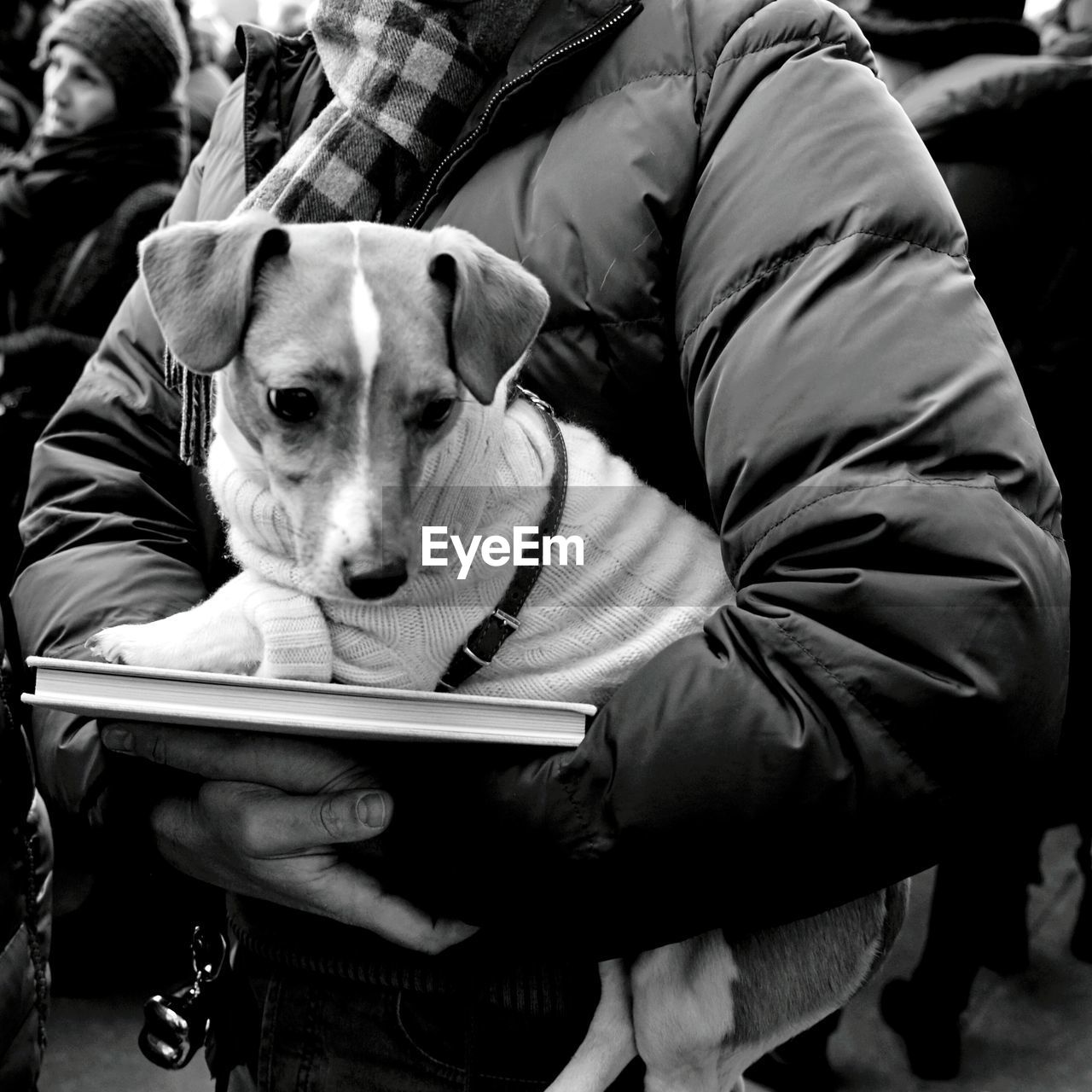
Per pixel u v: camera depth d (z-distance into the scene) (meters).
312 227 1.46
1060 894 3.83
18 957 1.47
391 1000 1.42
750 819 1.16
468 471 1.44
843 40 1.46
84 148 3.05
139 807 1.47
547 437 1.49
